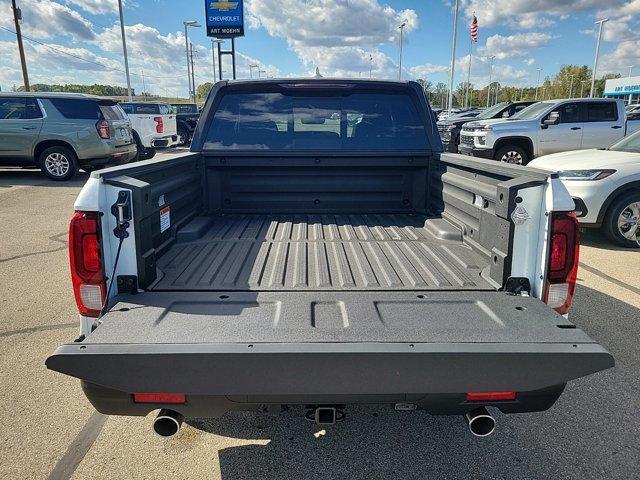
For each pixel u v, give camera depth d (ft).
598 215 21.16
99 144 38.81
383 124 12.35
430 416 9.53
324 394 5.99
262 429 9.11
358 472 7.96
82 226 6.91
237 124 12.21
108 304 7.14
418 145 12.37
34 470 7.95
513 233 7.37
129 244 7.23
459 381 5.95
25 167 39.68
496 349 5.86
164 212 9.21
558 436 8.81
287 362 5.80
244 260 8.91
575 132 39.68
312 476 7.88
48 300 15.17
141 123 53.01
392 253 9.38
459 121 58.34
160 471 7.97
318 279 8.01
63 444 8.61
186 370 5.83
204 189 12.23
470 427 6.66
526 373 5.95
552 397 6.52
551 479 7.76
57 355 5.74
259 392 5.94
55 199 31.91
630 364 11.30
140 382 5.89
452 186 10.70
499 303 7.12
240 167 12.33
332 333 6.20
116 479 7.79
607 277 17.58
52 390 10.27
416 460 8.24
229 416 9.51
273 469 8.04
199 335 6.11
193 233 10.23
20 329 13.12
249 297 7.27
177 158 10.05
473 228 9.34
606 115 40.04
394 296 7.38
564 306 7.45
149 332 6.17
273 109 12.15
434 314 6.77
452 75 95.91
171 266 8.49
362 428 9.14
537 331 6.31
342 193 12.68
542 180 7.21
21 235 23.17
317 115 12.21
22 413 9.48
